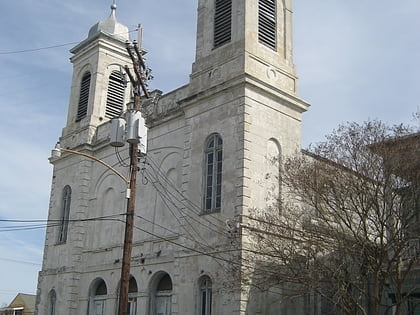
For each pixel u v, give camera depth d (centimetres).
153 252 2820
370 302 2141
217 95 2653
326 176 2100
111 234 3222
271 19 2864
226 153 2511
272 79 2708
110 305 3011
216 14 2883
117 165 3347
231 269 2191
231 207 2391
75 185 3603
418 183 1988
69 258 3397
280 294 2341
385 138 2064
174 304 2528
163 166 2955
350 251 2009
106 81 3853
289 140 2689
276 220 2188
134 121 1908
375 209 2053
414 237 1967
